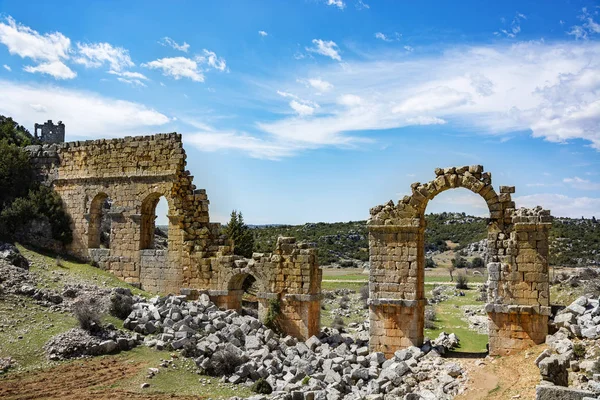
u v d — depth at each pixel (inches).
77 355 1259.8
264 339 1405.0
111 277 1829.5
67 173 2000.5
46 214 1969.7
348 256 5152.6
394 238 1417.3
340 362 1298.0
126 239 1855.3
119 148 1900.8
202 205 1785.2
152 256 1803.6
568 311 1311.5
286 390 1165.7
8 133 2383.1
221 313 1504.7
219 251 1713.8
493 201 1353.3
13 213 1931.6
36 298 1483.8
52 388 1085.1
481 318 2182.6
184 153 1815.9
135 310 1496.1
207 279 1715.1
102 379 1149.1
